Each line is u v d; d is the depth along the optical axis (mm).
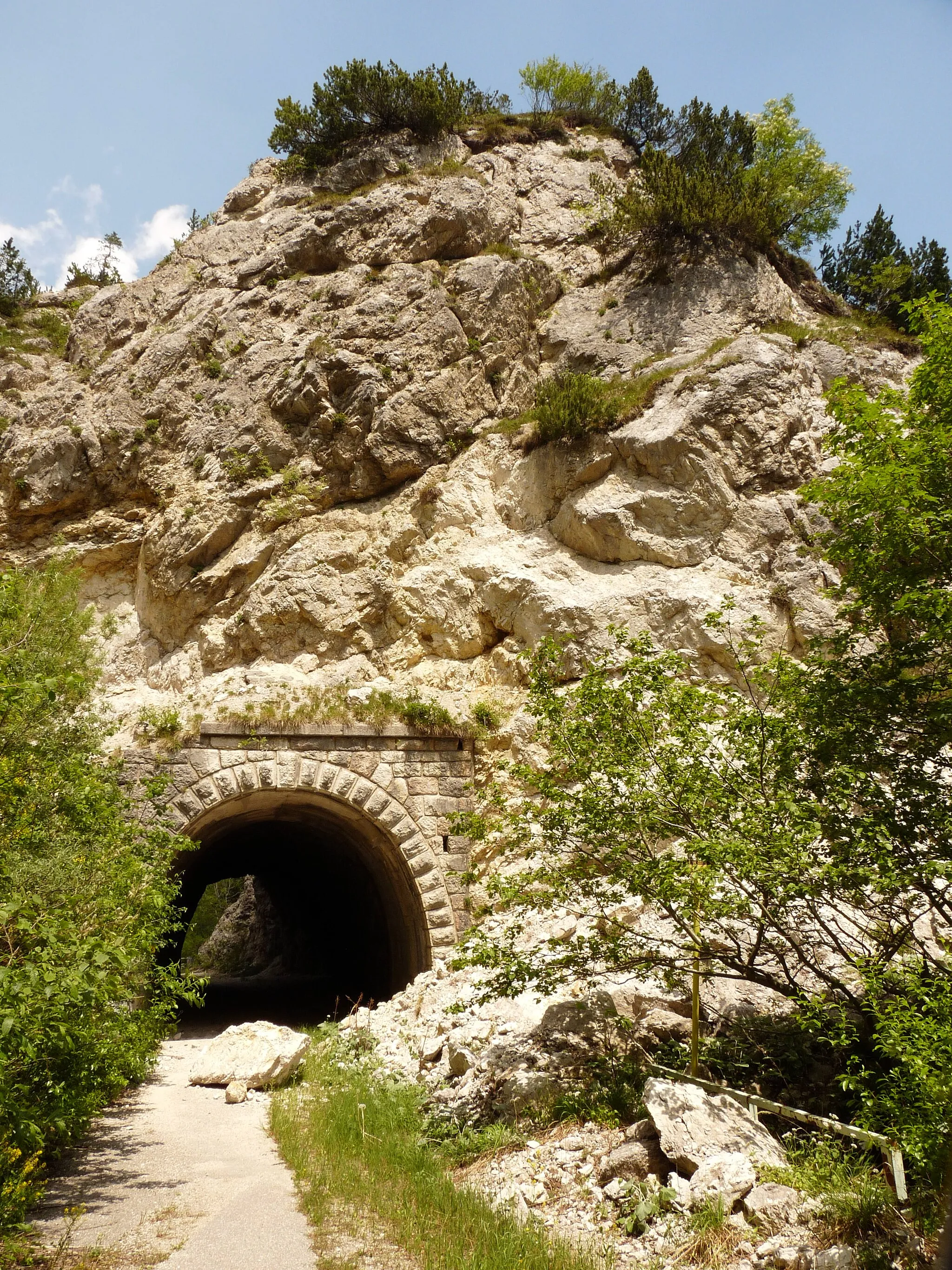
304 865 28234
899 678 9344
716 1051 10070
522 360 23938
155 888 11656
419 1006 14898
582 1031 11148
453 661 20094
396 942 21094
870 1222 6691
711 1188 7227
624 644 11320
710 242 24453
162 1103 12188
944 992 7781
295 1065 13406
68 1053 9000
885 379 21484
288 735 18234
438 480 21875
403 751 18625
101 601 23219
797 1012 9266
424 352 22922
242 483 22328
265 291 24922
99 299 27094
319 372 22594
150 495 23531
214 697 19766
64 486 23359
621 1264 6746
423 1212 7664
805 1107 9383
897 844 8781
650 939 10070
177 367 24172
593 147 29594
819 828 8836
